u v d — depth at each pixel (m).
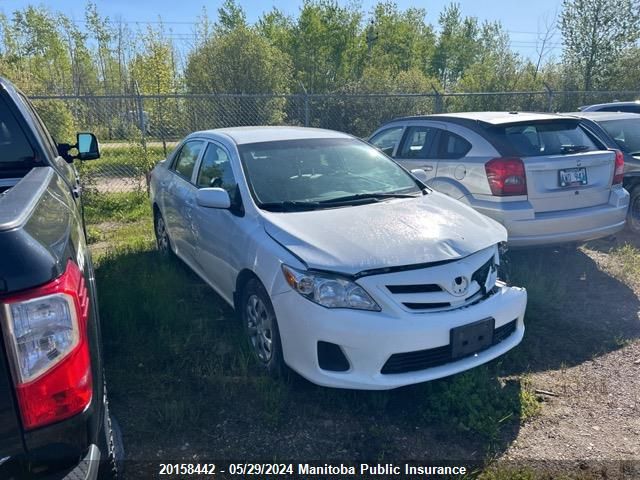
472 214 3.81
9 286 1.40
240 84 20.14
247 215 3.69
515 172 4.80
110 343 3.88
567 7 20.45
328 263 2.96
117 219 8.30
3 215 1.60
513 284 4.87
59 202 2.28
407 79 16.78
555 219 4.86
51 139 4.41
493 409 3.11
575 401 3.27
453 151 5.48
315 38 34.34
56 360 1.50
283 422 3.04
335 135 4.73
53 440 1.53
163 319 4.11
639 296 4.82
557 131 5.34
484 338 3.11
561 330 4.18
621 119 7.25
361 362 2.88
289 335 3.07
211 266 4.27
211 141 4.73
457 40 46.56
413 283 2.96
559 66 21.22
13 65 10.38
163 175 5.66
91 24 29.47
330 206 3.76
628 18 19.61
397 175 4.42
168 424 3.01
